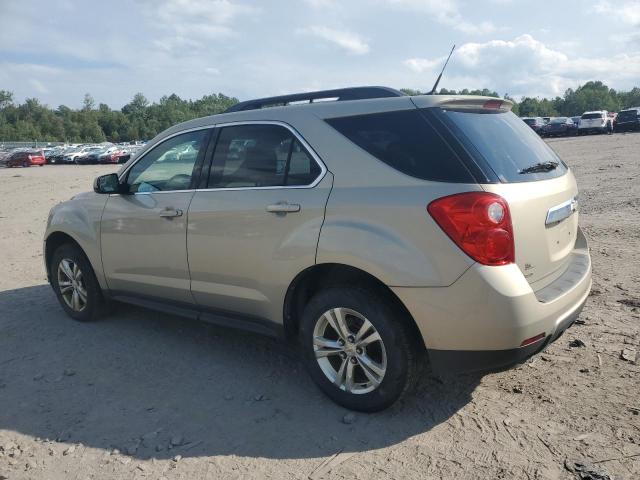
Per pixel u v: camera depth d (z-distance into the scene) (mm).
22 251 8859
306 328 3580
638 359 3900
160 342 4766
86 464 3055
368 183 3291
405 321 3234
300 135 3639
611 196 11133
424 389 3701
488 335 2961
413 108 3314
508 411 3365
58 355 4551
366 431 3254
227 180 4000
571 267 3682
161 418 3504
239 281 3896
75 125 134750
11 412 3648
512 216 3012
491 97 3602
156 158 4562
